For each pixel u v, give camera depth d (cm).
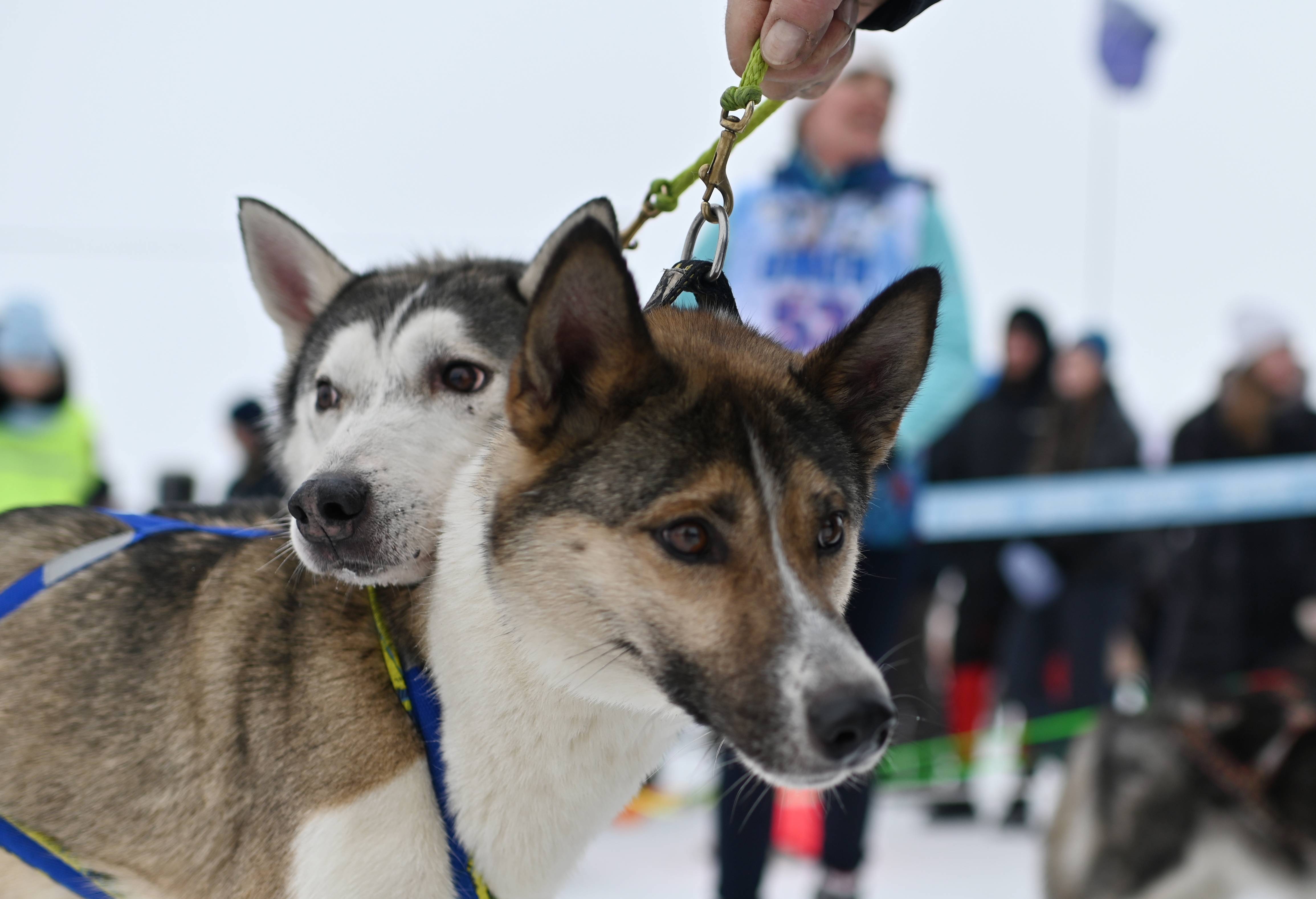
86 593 218
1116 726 390
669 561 178
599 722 190
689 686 177
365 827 182
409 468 226
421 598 197
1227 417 554
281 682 194
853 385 207
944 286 219
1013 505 616
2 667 213
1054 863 392
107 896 204
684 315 221
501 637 187
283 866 184
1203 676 502
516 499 188
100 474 682
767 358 212
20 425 589
